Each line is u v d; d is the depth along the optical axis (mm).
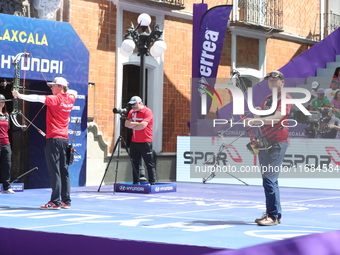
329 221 7141
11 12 12320
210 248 4516
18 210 7945
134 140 11484
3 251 5809
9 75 11547
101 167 13891
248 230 5906
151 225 6262
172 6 15289
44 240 5488
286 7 18938
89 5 13883
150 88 15328
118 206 8750
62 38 12336
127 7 14641
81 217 7051
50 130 7965
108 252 5055
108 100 14281
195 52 15414
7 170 10812
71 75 12523
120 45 14500
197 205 9117
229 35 17172
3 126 10672
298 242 1953
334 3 21188
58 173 8062
